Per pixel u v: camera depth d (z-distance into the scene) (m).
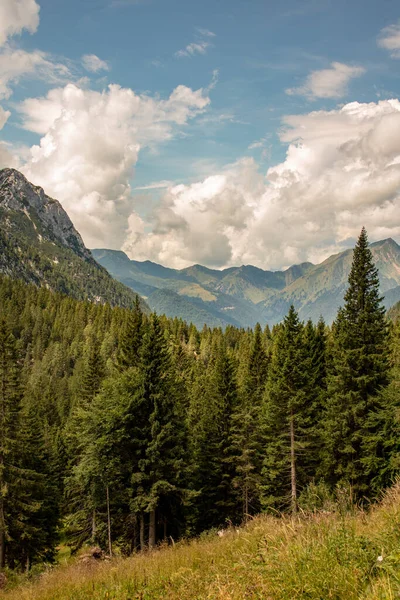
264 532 9.02
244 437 34.22
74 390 100.69
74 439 40.22
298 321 35.75
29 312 164.00
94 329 148.50
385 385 28.75
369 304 30.08
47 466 40.41
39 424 42.97
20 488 29.84
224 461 34.94
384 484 25.98
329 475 30.05
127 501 26.59
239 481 33.84
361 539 5.66
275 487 31.89
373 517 7.38
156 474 25.95
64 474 46.34
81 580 10.98
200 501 35.34
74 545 33.28
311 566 5.21
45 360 128.50
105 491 27.00
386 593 4.04
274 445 31.67
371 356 28.97
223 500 35.31
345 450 28.08
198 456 35.94
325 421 30.06
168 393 28.55
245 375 53.22
